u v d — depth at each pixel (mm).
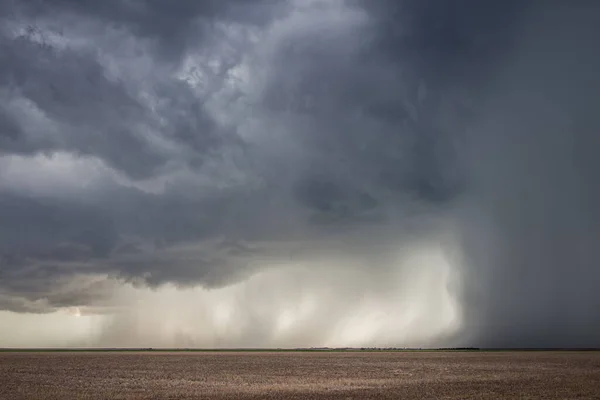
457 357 136000
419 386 54875
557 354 154625
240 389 52000
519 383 58125
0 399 43062
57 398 43688
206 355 166000
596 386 54438
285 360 122375
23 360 116250
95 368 85938
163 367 90375
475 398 44312
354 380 62719
